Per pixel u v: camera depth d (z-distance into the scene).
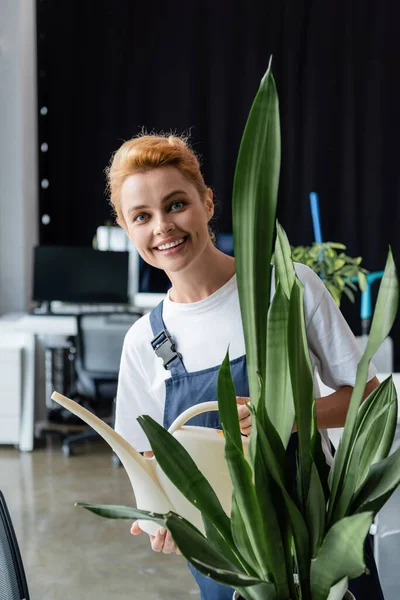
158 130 6.34
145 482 0.84
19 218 5.80
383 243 6.49
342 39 6.34
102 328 4.64
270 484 0.65
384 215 6.48
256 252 0.65
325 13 6.31
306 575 0.65
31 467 4.50
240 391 1.23
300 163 6.39
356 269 3.99
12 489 4.07
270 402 0.69
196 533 0.63
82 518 3.63
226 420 0.70
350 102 6.35
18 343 4.93
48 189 6.34
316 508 0.65
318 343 1.22
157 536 0.97
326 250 3.98
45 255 5.41
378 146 6.43
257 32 6.30
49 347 5.39
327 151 6.39
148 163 1.01
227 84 6.32
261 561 0.67
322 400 1.21
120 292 5.45
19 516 3.65
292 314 0.65
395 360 6.36
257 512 0.66
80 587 2.88
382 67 6.38
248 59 6.30
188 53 6.30
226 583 0.59
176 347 1.28
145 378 1.34
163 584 2.91
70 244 6.36
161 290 5.65
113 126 6.32
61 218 6.34
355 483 0.67
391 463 0.65
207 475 0.90
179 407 1.27
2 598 0.90
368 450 0.70
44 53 6.27
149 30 6.29
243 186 0.65
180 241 1.02
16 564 0.91
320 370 1.25
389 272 0.64
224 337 1.24
